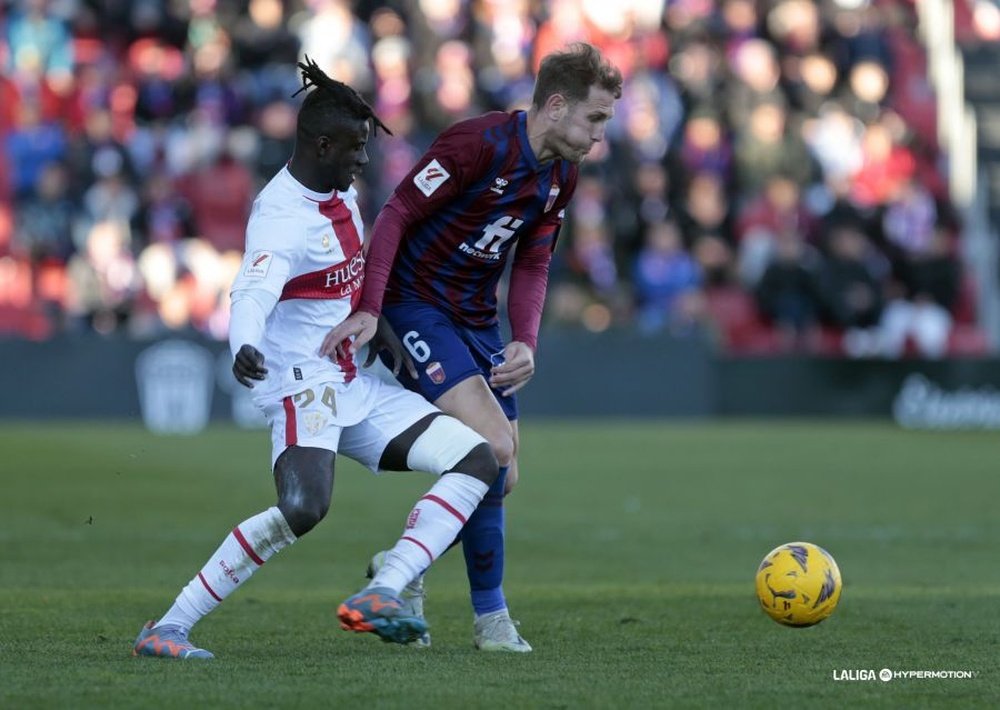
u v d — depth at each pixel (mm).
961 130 86000
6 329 67000
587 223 71000
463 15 81500
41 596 24406
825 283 72750
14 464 47375
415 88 76500
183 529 34844
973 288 78812
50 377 62219
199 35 77438
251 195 73562
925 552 32469
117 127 74625
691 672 17359
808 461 52906
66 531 34219
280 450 18094
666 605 24078
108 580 26984
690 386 69000
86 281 64938
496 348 20844
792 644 19906
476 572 19578
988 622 22109
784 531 36031
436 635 21062
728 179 78062
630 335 68375
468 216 19781
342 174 17984
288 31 76500
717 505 41250
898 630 21281
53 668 17000
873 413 70750
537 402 67625
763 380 69938
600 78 19375
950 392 70875
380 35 78375
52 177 68188
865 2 88500
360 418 18422
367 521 37219
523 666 17703
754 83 81438
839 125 81688
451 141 19562
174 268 66438
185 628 18109
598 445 57656
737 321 74500
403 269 20125
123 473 45812
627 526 36781
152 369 62750
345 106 17828
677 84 80500
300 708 14656
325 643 19875
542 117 19547
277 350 18188
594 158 74000
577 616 22750
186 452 51938
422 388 19797
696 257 74625
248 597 24906
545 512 39438
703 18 82750
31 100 71812
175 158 72938
